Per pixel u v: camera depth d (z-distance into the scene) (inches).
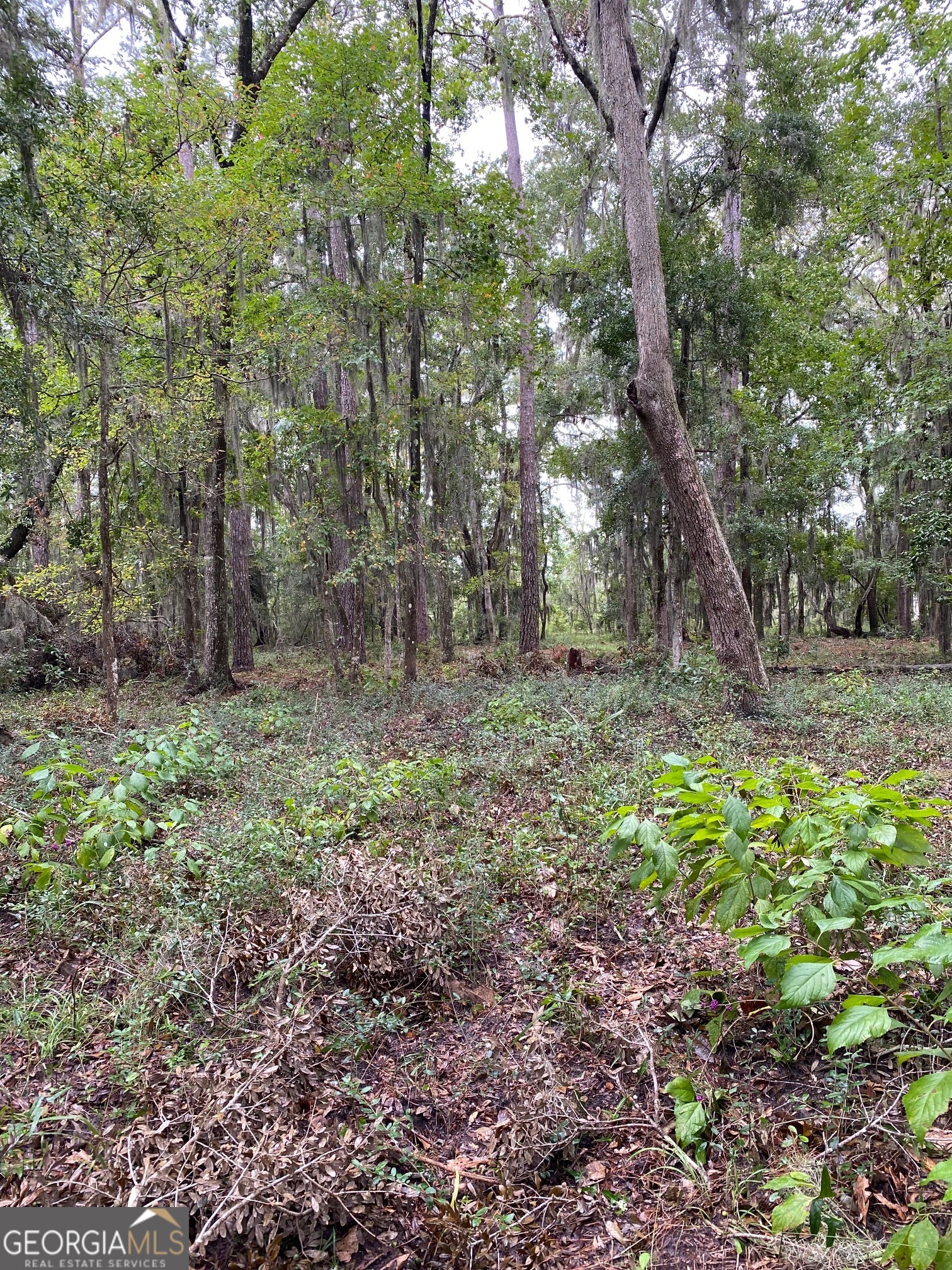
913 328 504.7
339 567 518.0
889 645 838.5
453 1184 79.1
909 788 189.2
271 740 313.0
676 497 362.9
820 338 612.1
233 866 146.1
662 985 111.0
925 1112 53.0
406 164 375.2
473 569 984.3
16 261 264.4
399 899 124.0
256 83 466.9
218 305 407.2
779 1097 84.6
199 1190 69.9
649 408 356.8
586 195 573.0
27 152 257.6
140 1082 92.9
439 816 183.0
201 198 353.4
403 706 393.7
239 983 116.5
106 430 328.2
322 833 162.2
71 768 158.4
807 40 519.2
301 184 389.4
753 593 738.2
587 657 598.5
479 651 849.5
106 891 143.1
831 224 629.3
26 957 129.7
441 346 650.8
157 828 178.5
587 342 796.0
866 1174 70.3
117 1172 72.2
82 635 549.3
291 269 519.2
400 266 557.0
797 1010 92.4
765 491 589.9
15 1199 75.1
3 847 165.3
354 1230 72.4
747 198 610.2
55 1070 99.8
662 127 534.3
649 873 97.0
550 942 130.0
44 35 256.8
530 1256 70.1
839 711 335.0
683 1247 68.5
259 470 535.8
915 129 513.7
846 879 83.3
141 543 498.6
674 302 478.9
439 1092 94.7
